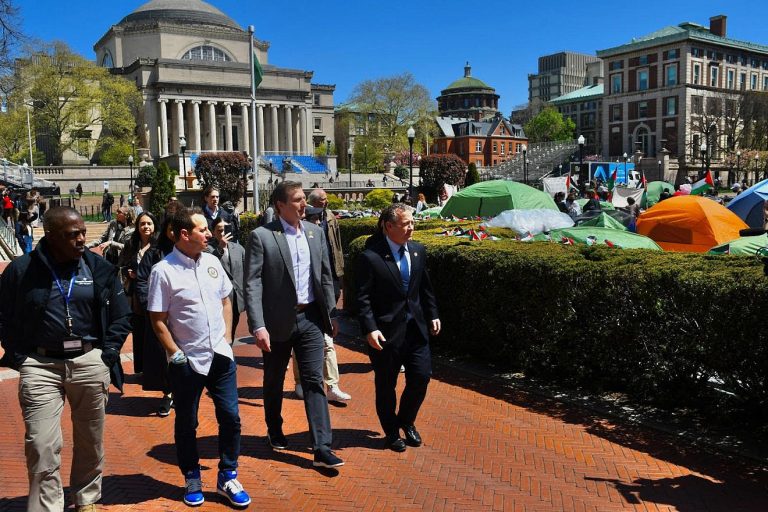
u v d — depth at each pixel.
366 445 5.55
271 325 5.02
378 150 83.00
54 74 62.41
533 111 134.38
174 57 82.38
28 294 3.89
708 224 12.38
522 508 4.41
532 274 7.21
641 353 6.27
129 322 4.21
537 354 7.23
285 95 85.25
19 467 5.12
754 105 71.88
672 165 72.19
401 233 5.26
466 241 9.02
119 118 65.69
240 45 86.50
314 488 4.72
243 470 5.03
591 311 6.67
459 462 5.18
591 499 4.52
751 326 5.27
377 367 5.38
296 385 6.94
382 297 5.31
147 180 49.22
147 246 6.72
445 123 109.19
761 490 4.59
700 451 5.27
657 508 4.37
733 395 5.61
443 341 8.57
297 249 5.11
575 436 5.68
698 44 77.38
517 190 18.56
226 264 7.02
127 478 4.89
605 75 85.56
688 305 5.77
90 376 4.01
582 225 12.80
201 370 4.37
